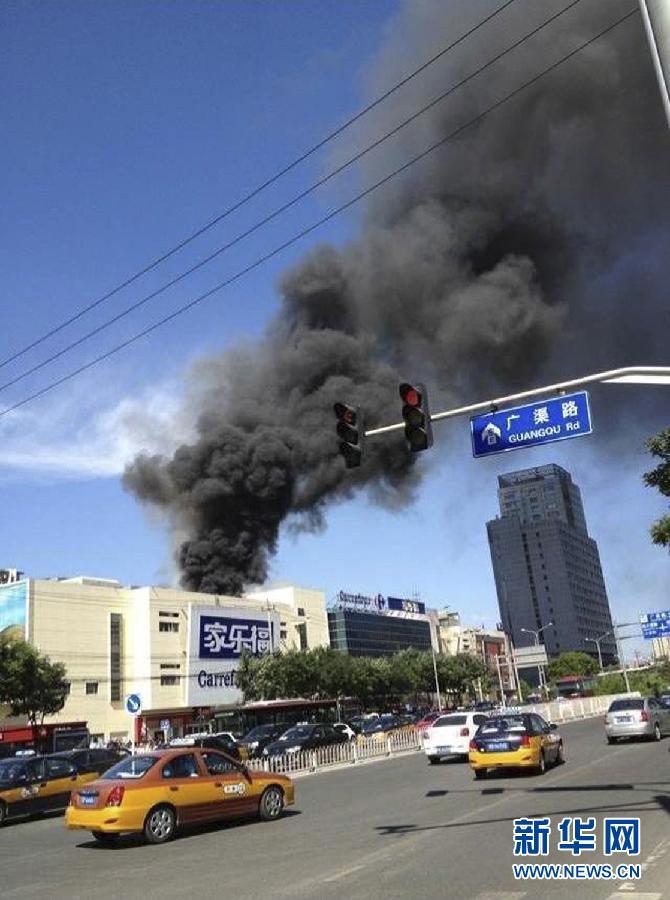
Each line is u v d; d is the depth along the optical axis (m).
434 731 24.55
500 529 154.00
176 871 9.80
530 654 99.19
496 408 12.77
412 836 11.00
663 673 109.75
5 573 68.75
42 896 8.91
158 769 12.80
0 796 17.48
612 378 11.89
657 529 17.80
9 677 43.47
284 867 9.43
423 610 128.25
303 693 63.97
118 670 62.91
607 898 7.05
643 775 16.22
